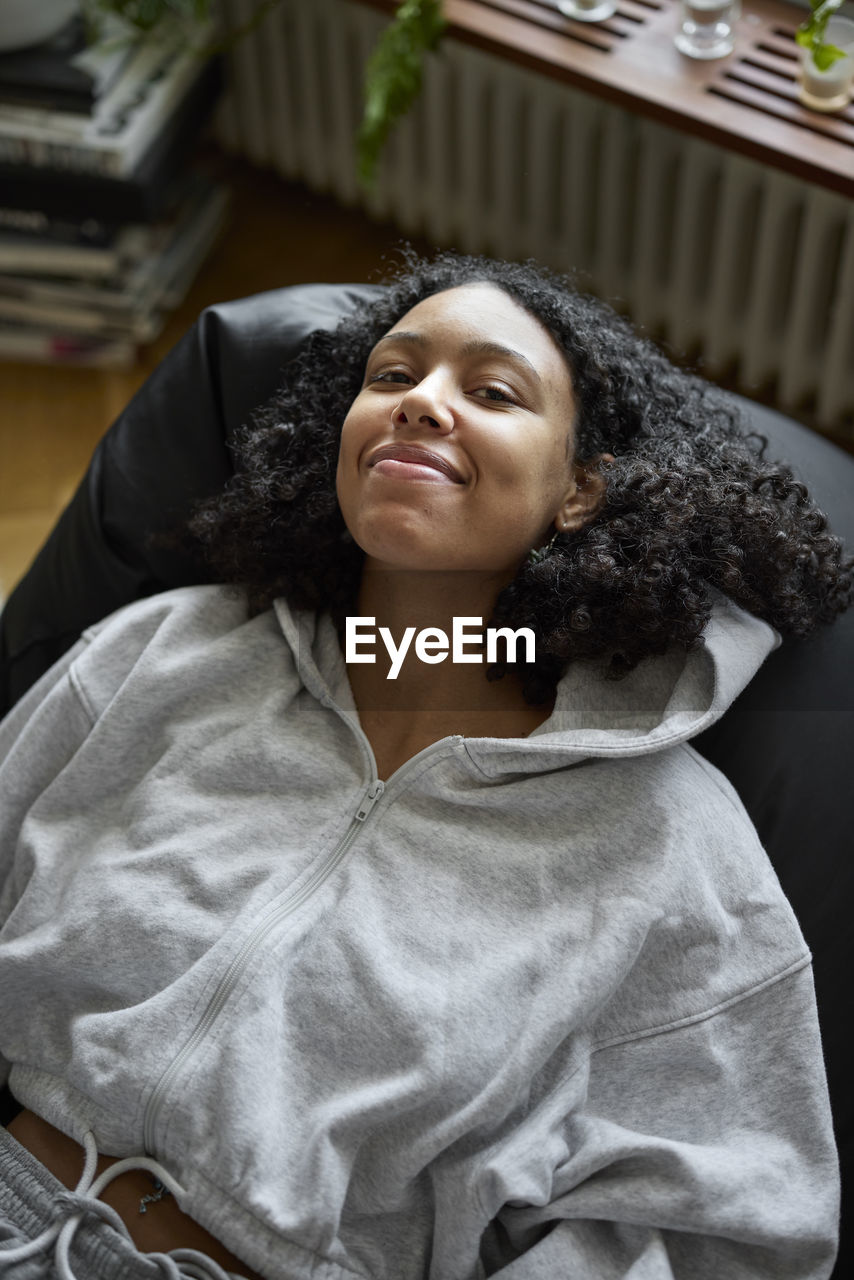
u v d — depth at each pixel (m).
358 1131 1.00
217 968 1.05
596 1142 0.99
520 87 2.10
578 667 1.15
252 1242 0.98
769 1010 1.04
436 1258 1.00
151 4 2.06
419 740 1.17
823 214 1.85
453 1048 1.00
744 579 1.16
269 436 1.30
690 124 1.77
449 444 1.10
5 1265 0.98
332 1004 1.04
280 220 2.61
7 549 2.10
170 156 2.21
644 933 1.02
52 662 1.43
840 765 1.19
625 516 1.17
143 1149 1.05
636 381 1.27
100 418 2.30
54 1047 1.13
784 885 1.17
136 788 1.19
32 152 2.10
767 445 1.34
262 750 1.16
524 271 1.33
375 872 1.10
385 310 1.31
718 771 1.15
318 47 2.38
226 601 1.27
